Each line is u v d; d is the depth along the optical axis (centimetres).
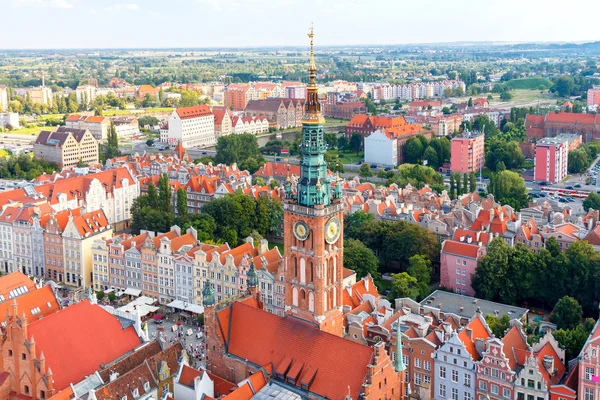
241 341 13600
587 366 13400
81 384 12631
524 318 18075
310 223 12750
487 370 14412
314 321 13150
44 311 15875
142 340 14462
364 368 11844
